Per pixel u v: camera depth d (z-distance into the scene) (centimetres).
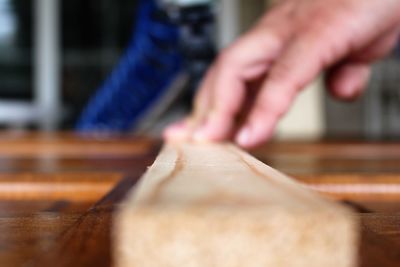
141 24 158
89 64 171
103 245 11
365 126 164
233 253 8
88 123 171
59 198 23
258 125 35
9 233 13
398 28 39
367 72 43
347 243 8
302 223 8
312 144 55
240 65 39
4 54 166
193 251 8
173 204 8
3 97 167
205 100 40
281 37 39
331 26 37
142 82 163
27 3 167
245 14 169
